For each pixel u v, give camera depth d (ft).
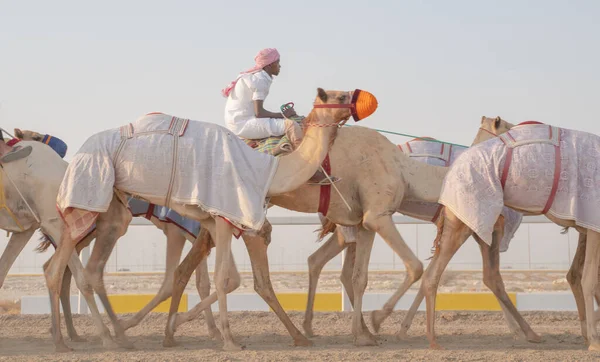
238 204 26.30
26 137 32.91
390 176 29.94
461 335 33.65
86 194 26.40
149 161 26.53
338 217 30.40
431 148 35.22
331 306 45.91
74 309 44.42
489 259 32.07
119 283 84.43
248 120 31.50
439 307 44.24
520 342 31.17
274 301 29.25
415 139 35.86
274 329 36.11
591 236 26.66
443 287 75.61
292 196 30.17
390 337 33.09
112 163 26.73
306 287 79.00
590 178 26.48
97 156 26.71
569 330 35.06
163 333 35.12
